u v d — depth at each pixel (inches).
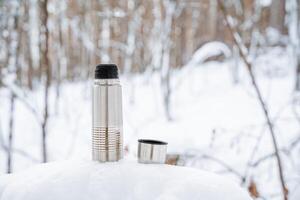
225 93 128.7
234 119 100.2
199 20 147.7
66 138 92.0
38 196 24.3
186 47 145.6
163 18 123.5
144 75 138.9
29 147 88.7
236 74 138.1
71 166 27.2
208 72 157.3
